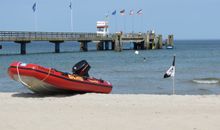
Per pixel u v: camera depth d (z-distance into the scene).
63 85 19.12
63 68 49.47
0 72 41.66
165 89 30.09
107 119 13.66
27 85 19.16
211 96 18.58
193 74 42.72
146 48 100.94
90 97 18.12
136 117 13.95
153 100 17.27
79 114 14.46
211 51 112.56
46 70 18.62
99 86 20.61
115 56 77.19
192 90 29.39
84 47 89.12
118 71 46.22
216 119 13.55
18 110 15.24
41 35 71.69
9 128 12.55
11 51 108.81
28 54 75.56
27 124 13.02
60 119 13.69
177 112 14.76
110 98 17.81
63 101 17.12
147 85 32.62
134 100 17.27
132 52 91.56
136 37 97.38
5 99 17.92
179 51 109.38
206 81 35.03
